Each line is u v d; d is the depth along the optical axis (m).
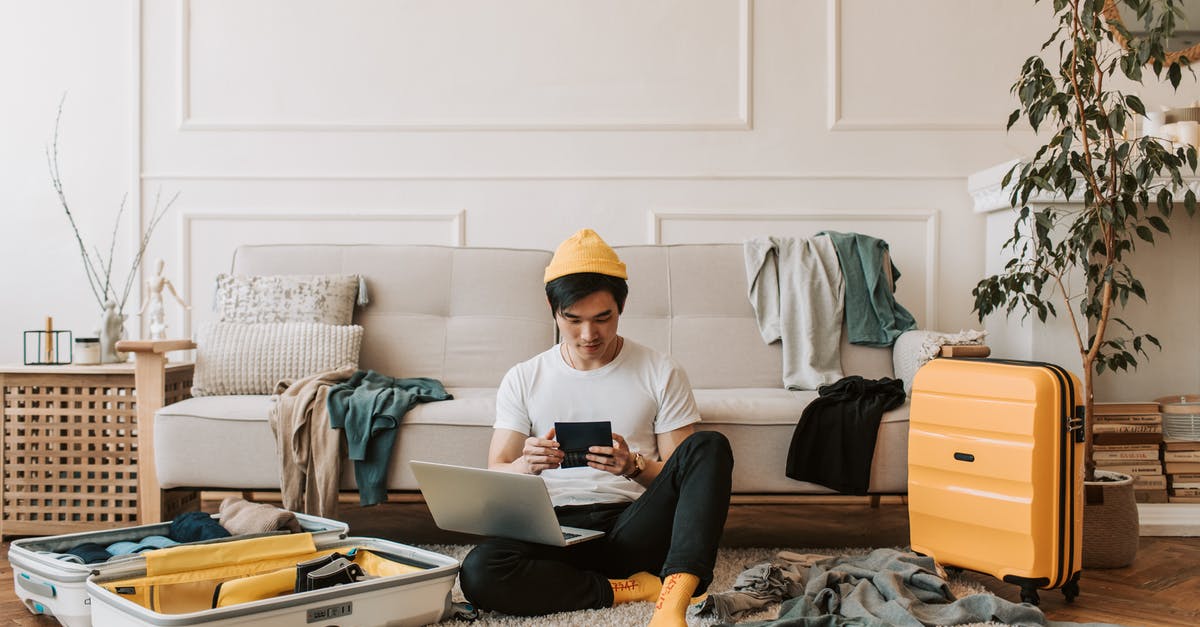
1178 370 3.29
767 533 2.70
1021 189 2.81
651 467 1.79
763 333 2.93
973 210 3.42
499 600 1.69
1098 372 2.67
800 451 2.30
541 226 3.43
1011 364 2.00
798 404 2.38
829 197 3.43
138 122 3.42
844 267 2.98
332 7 3.43
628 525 1.73
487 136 3.44
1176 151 2.86
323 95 3.43
